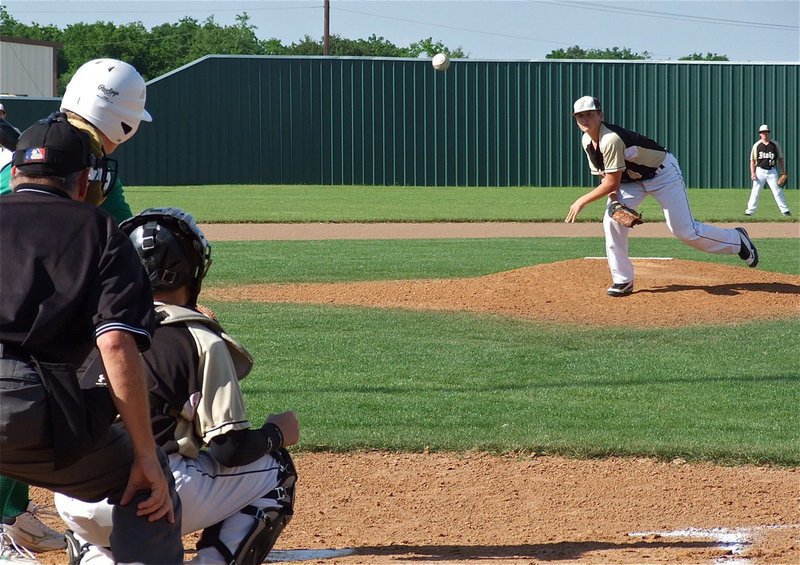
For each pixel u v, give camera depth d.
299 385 11.60
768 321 15.82
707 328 15.32
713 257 24.73
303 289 19.06
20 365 4.37
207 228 32.41
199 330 5.29
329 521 7.38
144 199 45.72
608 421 10.12
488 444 9.26
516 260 24.12
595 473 8.59
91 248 4.54
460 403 10.83
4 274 4.47
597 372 12.41
